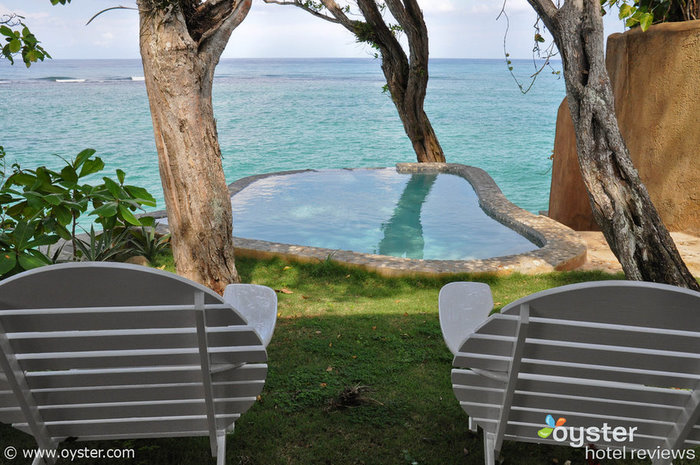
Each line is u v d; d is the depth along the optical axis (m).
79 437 2.16
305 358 3.62
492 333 1.84
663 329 1.68
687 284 4.09
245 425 2.76
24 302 1.68
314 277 5.98
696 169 7.34
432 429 2.74
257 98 64.69
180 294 1.71
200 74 4.48
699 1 7.70
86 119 40.25
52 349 1.82
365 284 5.74
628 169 4.18
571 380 1.92
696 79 7.14
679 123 7.40
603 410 1.99
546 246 6.69
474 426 2.64
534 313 1.71
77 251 5.95
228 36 4.62
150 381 1.96
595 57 4.22
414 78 15.00
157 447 2.55
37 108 48.78
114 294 1.69
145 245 6.73
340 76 139.50
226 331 1.85
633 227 4.16
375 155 26.94
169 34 4.29
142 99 58.72
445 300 2.83
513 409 2.04
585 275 5.79
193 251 4.77
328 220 9.73
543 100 66.62
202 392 2.03
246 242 6.90
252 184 12.62
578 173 8.77
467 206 10.45
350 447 2.59
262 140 31.30
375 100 62.09
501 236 8.46
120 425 2.10
